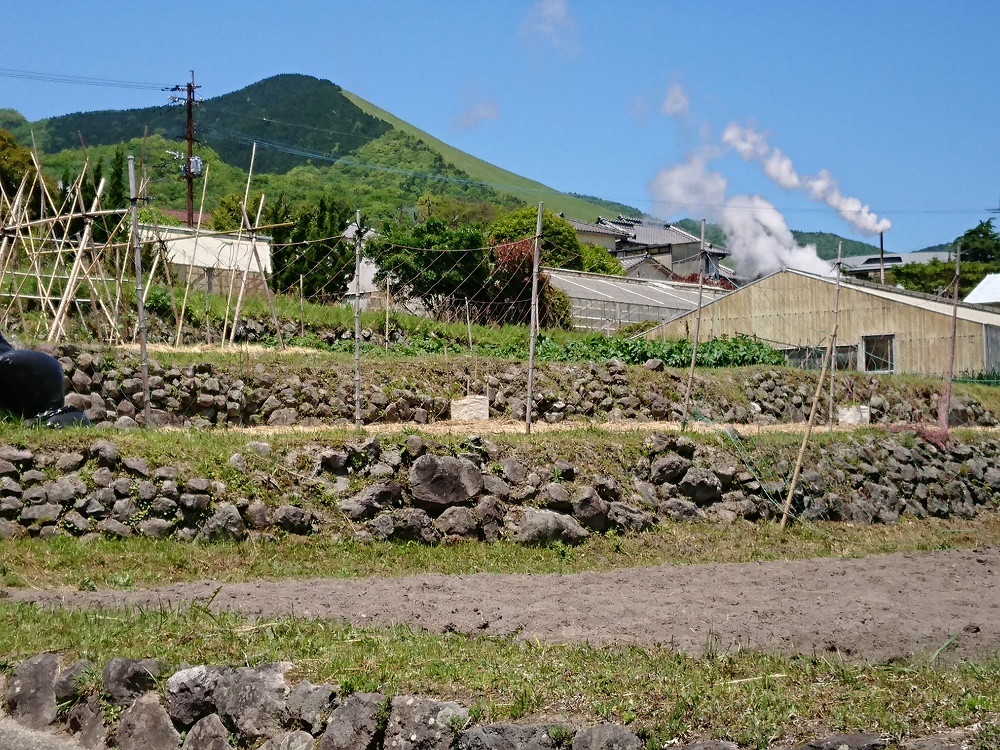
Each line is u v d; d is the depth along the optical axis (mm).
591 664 8688
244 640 9391
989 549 16625
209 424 20672
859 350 36031
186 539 14258
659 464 18359
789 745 7148
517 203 110625
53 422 15875
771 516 18984
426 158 115438
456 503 16000
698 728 7406
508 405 23703
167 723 8555
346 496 15648
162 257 29359
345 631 9742
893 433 23328
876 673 8398
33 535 13680
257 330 27734
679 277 63312
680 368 28141
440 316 34562
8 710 9328
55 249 25438
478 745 7418
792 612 11164
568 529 16094
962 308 37188
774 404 27031
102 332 23891
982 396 30938
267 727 8156
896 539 19266
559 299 37281
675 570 14008
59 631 9891
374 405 22156
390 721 7770
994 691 7898
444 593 12102
